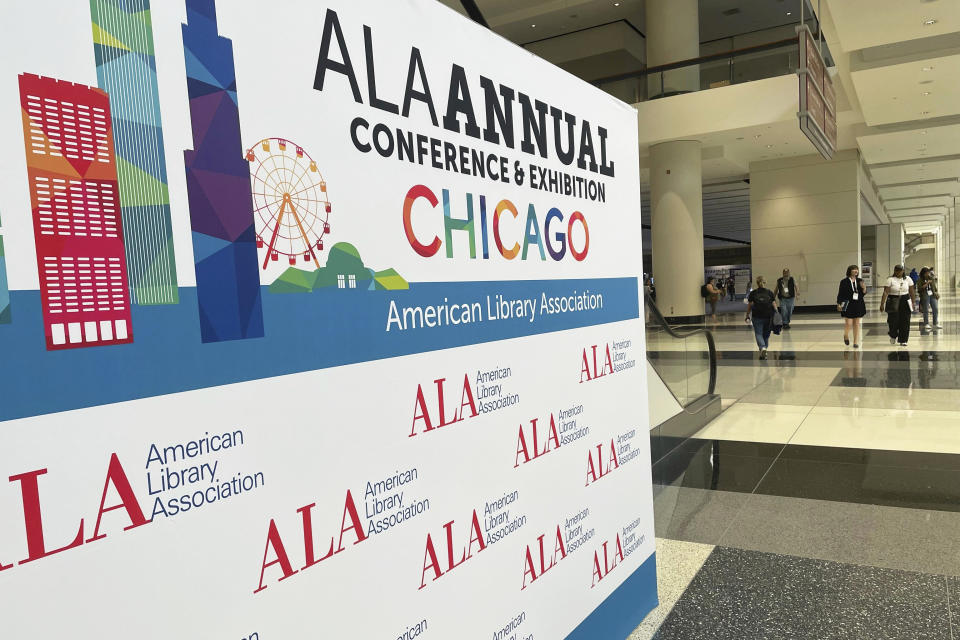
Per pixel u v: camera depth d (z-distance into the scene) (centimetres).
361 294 155
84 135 106
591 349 252
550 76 231
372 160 159
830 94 1136
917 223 4597
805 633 258
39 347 100
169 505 116
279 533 134
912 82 1185
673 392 584
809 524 374
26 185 99
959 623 260
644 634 265
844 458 507
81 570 104
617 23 1847
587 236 252
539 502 218
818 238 2027
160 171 117
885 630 258
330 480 146
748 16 1933
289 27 140
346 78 153
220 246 126
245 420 129
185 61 121
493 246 200
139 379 112
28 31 99
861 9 924
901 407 683
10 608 96
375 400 158
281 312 137
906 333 1191
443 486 178
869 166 2008
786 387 836
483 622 191
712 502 420
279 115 138
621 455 271
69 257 104
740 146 1778
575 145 245
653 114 1559
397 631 162
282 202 138
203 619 120
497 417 200
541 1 1683
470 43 192
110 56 110
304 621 139
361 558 153
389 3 165
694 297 1647
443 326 180
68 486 103
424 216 175
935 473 459
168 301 117
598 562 251
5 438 96
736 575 312
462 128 189
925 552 329
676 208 1639
